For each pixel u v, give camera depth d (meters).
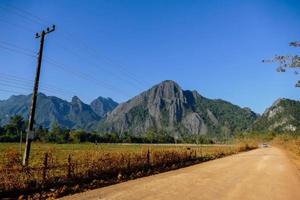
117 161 23.06
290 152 73.12
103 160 21.45
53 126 163.00
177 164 33.34
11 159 16.91
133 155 26.34
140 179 20.84
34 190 15.40
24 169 15.70
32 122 21.48
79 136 164.62
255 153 67.94
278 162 39.94
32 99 21.70
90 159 20.55
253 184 19.95
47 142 149.50
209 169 29.11
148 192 15.38
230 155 59.34
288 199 15.44
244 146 93.88
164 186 17.58
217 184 19.17
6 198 13.77
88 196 14.12
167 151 33.25
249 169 29.94
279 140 153.38
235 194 16.00
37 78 22.06
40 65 22.27
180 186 17.73
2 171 14.73
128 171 23.98
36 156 37.41
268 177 23.97
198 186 18.00
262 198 15.34
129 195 14.43
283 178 23.67
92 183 18.08
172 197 14.27
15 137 135.75
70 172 18.28
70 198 13.64
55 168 18.77
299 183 21.39
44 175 16.48
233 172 26.81
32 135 21.28
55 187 16.36
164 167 29.86
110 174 21.75
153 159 29.19
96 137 175.00
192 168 30.22
